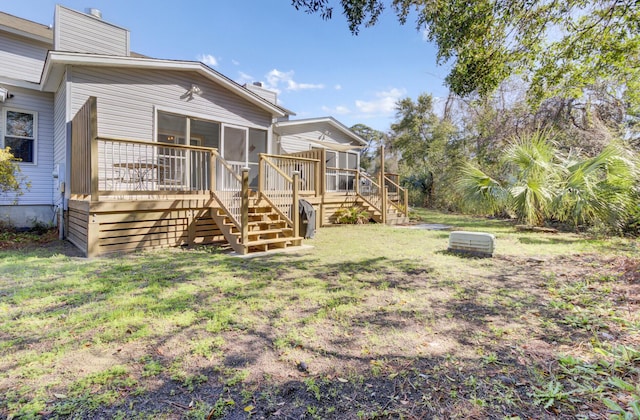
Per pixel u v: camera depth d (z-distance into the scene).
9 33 9.22
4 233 7.68
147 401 1.85
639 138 9.41
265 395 1.91
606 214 7.48
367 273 4.59
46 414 1.74
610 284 3.99
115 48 8.94
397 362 2.28
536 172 8.59
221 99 9.09
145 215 6.09
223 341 2.55
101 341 2.53
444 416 1.73
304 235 7.79
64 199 7.16
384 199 11.46
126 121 7.50
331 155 14.05
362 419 1.71
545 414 1.73
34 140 8.58
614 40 5.25
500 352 2.41
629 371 2.08
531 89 6.29
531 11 4.93
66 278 4.13
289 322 2.93
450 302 3.46
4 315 2.99
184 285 3.92
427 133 22.53
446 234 8.59
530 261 5.35
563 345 2.49
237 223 6.07
